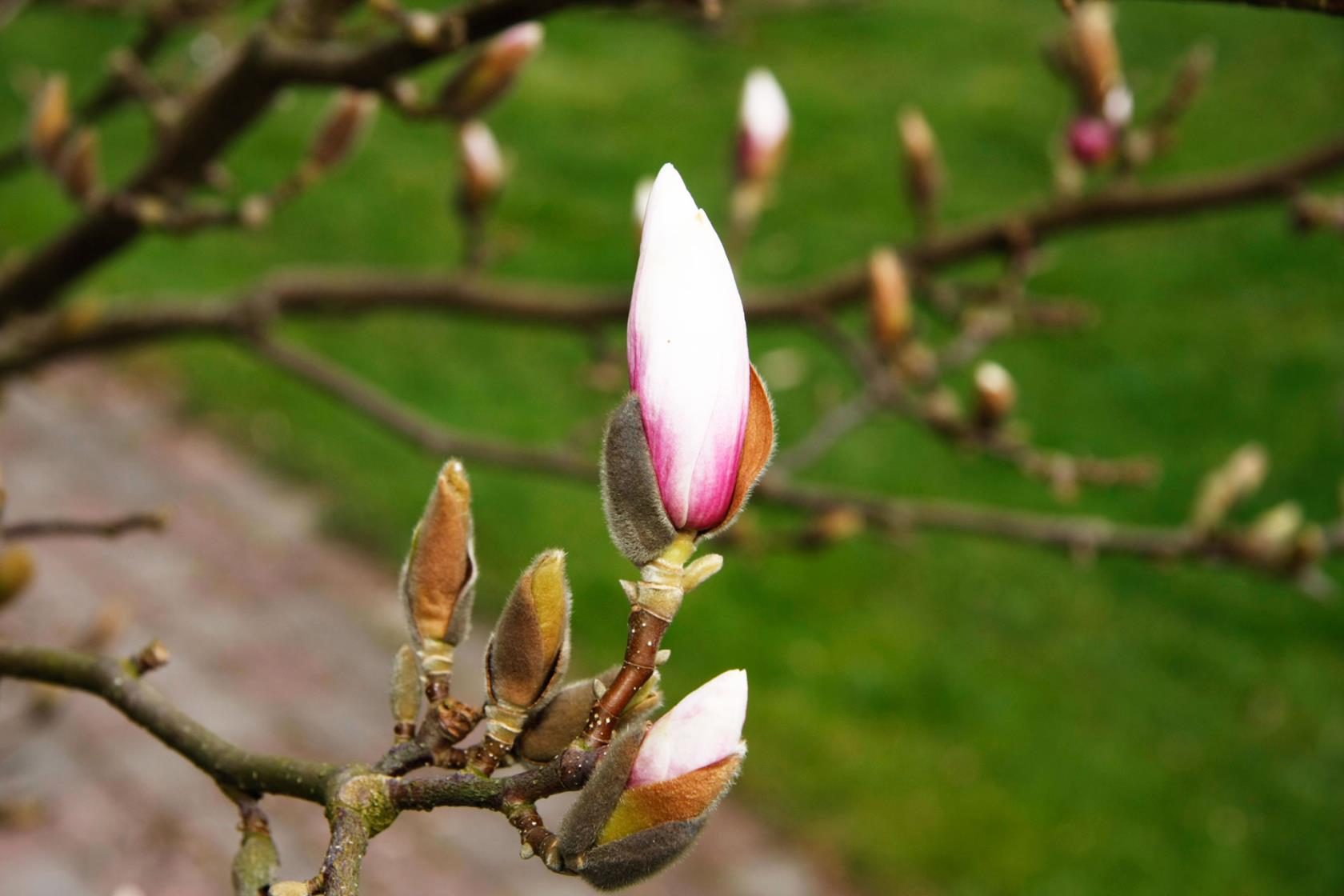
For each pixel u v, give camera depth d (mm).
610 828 1204
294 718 6711
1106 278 11367
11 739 4941
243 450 8586
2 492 1771
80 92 11336
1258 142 13016
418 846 6230
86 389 8820
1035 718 7434
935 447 9258
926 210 3521
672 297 1213
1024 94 14383
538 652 1301
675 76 14250
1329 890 6621
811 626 7852
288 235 10453
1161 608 8273
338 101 2979
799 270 11086
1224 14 15406
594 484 3691
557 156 12383
